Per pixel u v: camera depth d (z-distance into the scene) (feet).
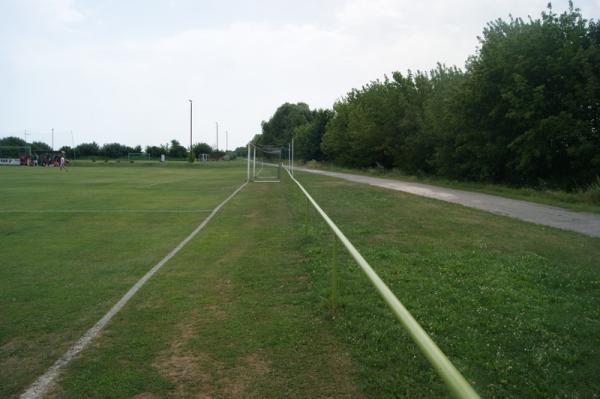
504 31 83.41
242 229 36.14
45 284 20.61
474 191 71.46
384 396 11.09
